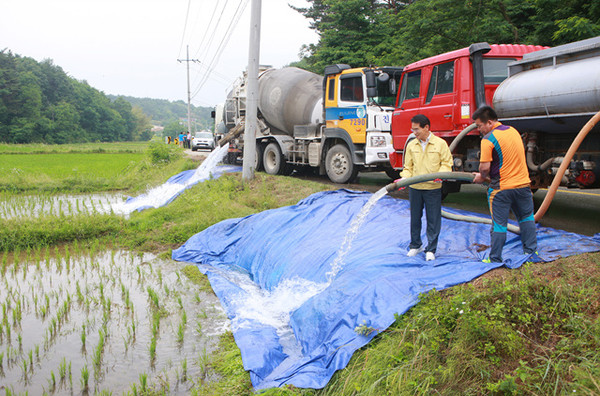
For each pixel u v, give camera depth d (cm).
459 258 563
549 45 1572
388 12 2797
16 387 464
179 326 567
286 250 766
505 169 506
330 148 1294
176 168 2045
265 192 1193
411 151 575
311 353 466
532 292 438
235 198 1220
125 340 562
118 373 490
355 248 667
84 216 1129
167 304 676
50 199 1513
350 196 958
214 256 912
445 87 865
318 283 646
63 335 577
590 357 348
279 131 1622
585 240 566
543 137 731
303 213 882
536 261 512
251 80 1326
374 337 441
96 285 760
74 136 12044
